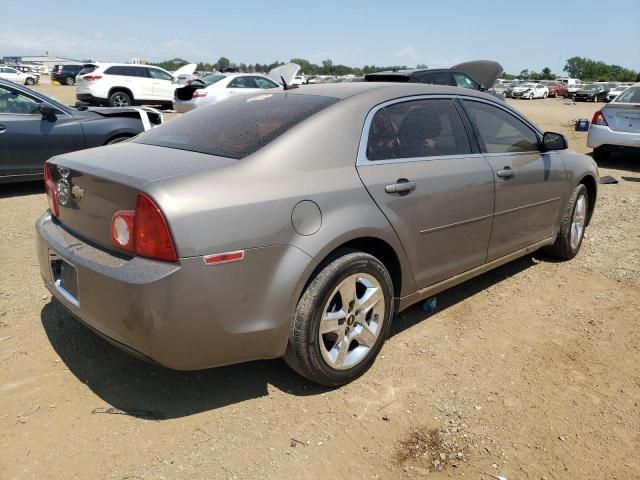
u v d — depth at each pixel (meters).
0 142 6.68
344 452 2.51
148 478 2.33
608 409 2.84
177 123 3.45
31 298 3.93
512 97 46.34
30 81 43.44
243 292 2.47
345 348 2.91
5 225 5.71
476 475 2.39
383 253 3.17
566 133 15.30
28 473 2.34
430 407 2.84
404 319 3.81
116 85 18.42
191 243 2.31
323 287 2.71
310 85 3.63
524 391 2.99
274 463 2.43
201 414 2.74
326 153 2.83
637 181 8.42
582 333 3.63
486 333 3.62
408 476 2.38
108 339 2.58
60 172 2.88
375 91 3.24
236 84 15.71
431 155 3.36
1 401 2.79
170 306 2.31
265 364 3.19
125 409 2.76
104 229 2.60
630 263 4.86
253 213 2.47
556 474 2.40
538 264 4.88
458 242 3.52
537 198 4.20
